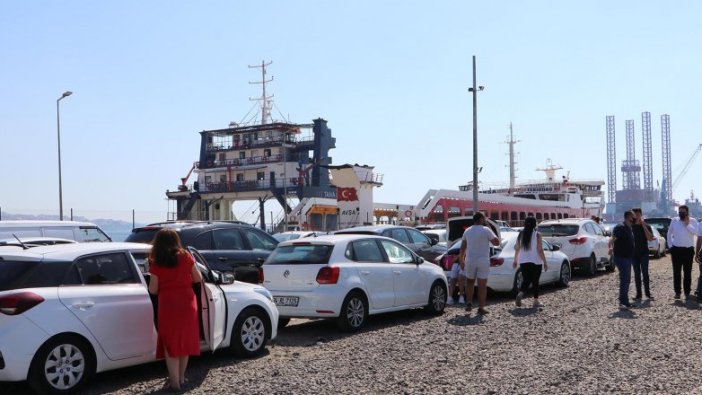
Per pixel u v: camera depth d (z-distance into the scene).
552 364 7.56
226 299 8.20
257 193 59.50
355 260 10.73
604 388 6.47
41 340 6.36
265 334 8.77
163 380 7.41
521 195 60.47
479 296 12.05
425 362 7.86
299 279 10.26
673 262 13.53
